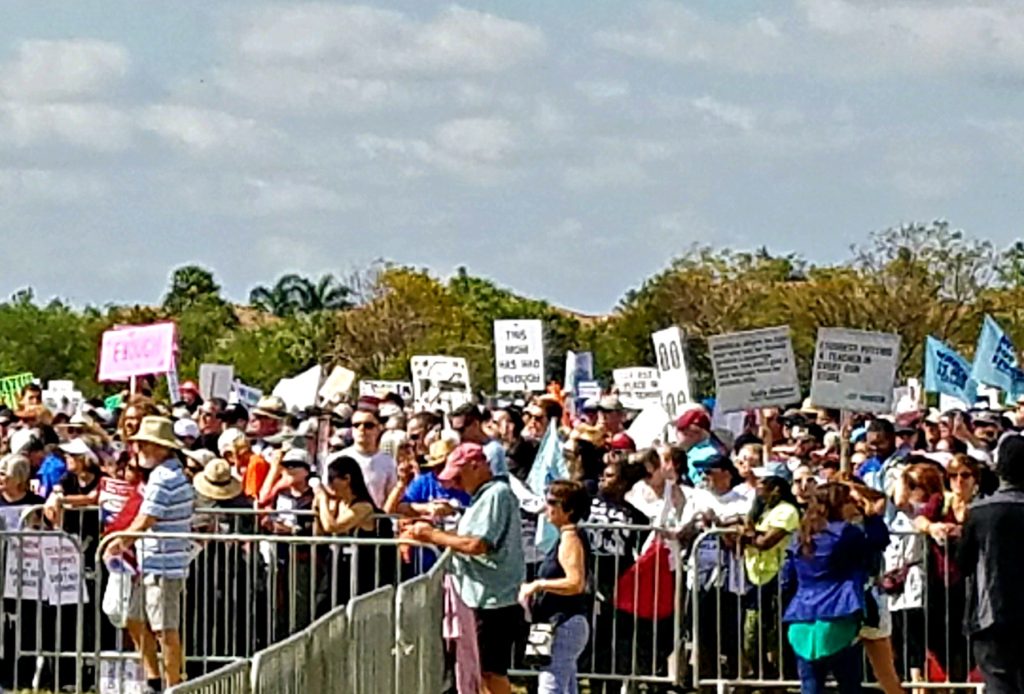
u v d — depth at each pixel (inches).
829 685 588.1
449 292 2679.6
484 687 495.2
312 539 542.6
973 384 1047.0
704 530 587.2
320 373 1093.8
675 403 765.3
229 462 660.1
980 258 2428.6
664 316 2640.3
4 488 616.1
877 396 688.4
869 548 520.7
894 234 2452.0
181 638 571.2
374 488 605.0
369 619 407.2
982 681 540.1
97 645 575.5
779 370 718.5
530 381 960.9
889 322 2405.3
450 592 504.7
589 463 604.7
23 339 2785.4
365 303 2691.9
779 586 579.5
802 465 660.1
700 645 587.8
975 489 584.1
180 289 3073.3
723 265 2674.7
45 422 769.6
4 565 591.5
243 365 2564.0
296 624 583.8
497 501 490.6
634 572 591.2
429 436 676.7
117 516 591.2
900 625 585.6
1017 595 476.7
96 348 2812.5
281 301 3996.1
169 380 911.0
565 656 494.0
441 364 1059.3
